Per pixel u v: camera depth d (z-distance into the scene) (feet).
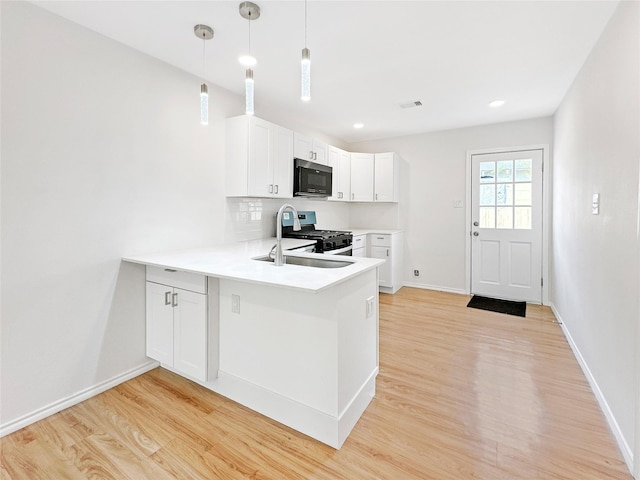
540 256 12.96
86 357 6.66
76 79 6.35
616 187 5.72
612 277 5.84
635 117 4.97
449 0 5.72
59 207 6.18
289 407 5.73
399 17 6.22
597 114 6.86
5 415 5.59
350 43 7.16
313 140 12.39
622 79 5.51
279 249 6.47
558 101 10.85
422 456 5.03
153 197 7.82
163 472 4.74
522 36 6.88
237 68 8.32
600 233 6.57
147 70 7.59
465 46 7.30
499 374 7.52
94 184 6.70
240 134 9.39
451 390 6.87
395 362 8.13
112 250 7.05
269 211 11.76
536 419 5.90
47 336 6.09
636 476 4.52
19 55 5.59
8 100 5.49
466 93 10.15
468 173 14.26
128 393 6.84
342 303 5.31
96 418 6.00
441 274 15.12
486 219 13.99
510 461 4.91
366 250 15.06
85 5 5.79
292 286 4.72
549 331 10.18
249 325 6.16
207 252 8.11
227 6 5.87
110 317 7.04
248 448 5.23
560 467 4.78
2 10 5.40
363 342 6.15
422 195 15.40
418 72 8.63
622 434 5.16
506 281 13.70
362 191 15.58
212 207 9.37
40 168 5.90
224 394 6.66
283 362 5.76
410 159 15.61
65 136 6.22
